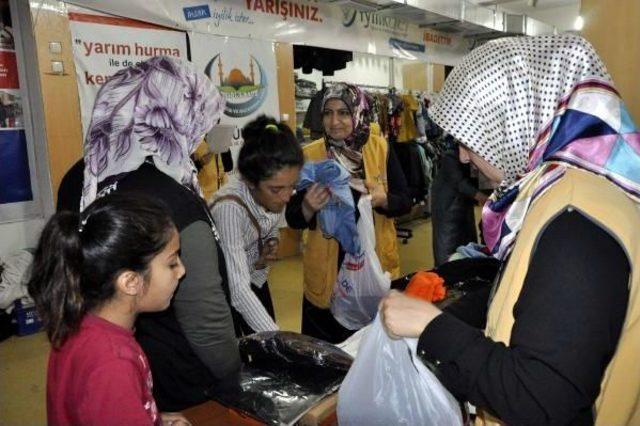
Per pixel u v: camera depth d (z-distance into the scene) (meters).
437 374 0.65
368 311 1.83
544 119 0.73
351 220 1.77
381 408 0.81
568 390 0.54
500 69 0.75
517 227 0.72
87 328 0.80
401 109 5.70
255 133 1.41
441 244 3.17
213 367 1.01
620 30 1.60
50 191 3.46
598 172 0.65
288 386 0.97
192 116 1.06
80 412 0.77
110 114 0.99
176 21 3.56
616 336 0.57
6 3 3.30
